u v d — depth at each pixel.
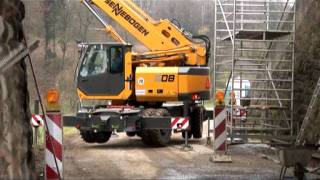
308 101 13.78
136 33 16.83
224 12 15.31
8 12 7.22
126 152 13.95
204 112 18.36
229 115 14.63
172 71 15.69
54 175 8.40
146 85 15.75
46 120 8.35
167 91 15.68
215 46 15.26
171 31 16.77
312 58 13.82
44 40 43.44
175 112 16.91
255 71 15.11
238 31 14.07
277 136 13.54
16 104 7.09
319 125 11.68
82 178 9.89
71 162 12.05
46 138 8.38
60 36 44.19
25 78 7.50
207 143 15.85
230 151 13.94
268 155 12.95
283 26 15.96
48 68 42.00
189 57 16.59
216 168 11.02
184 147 14.48
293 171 9.89
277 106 14.59
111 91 15.83
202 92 16.30
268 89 14.45
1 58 6.95
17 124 7.04
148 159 12.49
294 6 14.29
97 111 14.94
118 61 15.81
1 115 6.88
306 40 14.38
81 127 14.85
